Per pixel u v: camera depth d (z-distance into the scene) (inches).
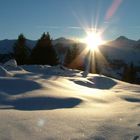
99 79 975.6
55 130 223.6
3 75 657.6
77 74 1058.1
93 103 432.1
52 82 615.2
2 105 367.6
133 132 220.1
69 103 410.6
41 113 286.0
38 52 1817.2
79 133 217.8
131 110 351.3
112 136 211.8
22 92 460.8
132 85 958.4
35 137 205.3
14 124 233.6
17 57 1902.1
